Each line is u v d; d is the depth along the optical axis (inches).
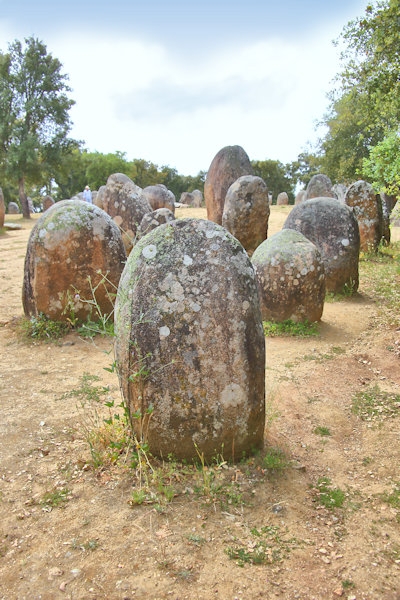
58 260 225.8
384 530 104.3
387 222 480.4
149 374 115.6
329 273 305.4
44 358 204.7
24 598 86.0
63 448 132.3
